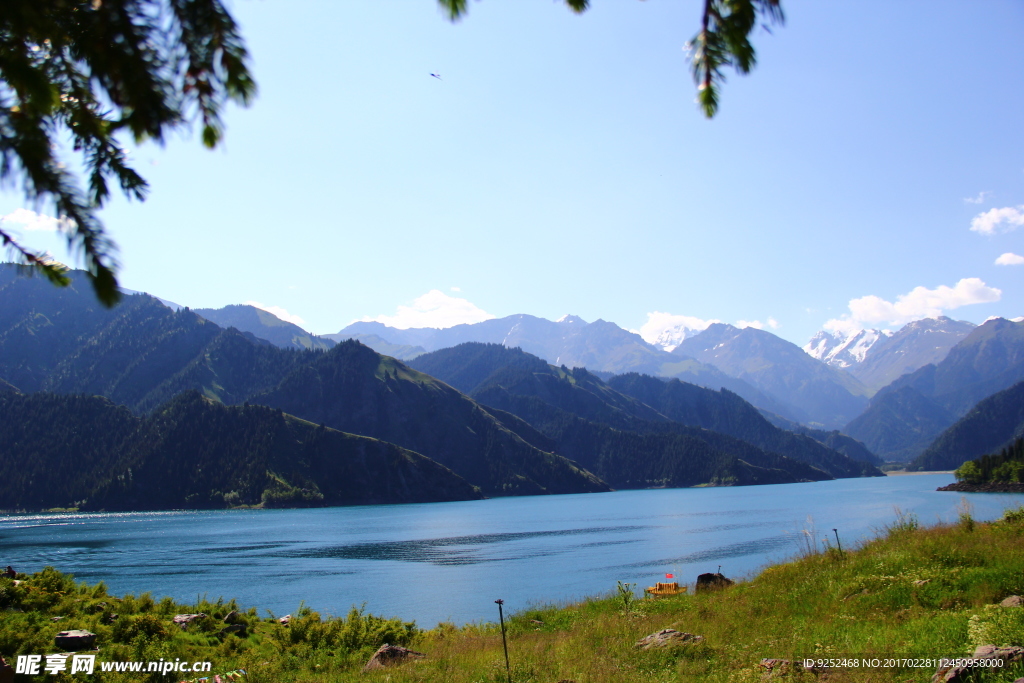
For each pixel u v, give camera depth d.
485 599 58.03
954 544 22.97
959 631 14.12
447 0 3.66
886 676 12.79
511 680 17.00
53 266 3.25
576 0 3.67
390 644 26.05
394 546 112.69
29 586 24.84
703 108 3.46
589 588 61.19
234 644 23.75
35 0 2.75
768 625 19.39
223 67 3.00
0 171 3.11
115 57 2.88
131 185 3.27
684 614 24.27
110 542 124.12
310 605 56.88
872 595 19.52
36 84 2.89
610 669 16.72
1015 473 185.12
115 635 21.62
